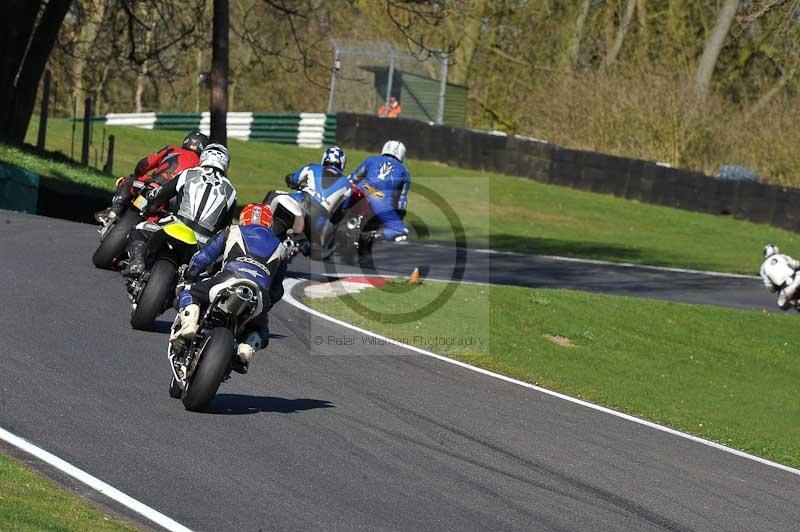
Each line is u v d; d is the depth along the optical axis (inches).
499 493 1032.8
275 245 1162.6
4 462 898.1
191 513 868.6
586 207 4618.6
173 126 5989.2
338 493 964.6
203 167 1443.2
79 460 952.9
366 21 6446.9
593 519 995.9
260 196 4222.4
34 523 746.8
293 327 1679.4
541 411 1424.7
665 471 1213.7
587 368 1834.4
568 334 2055.9
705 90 5497.1
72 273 1771.7
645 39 6294.3
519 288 2363.4
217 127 3363.7
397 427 1217.4
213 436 1074.1
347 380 1409.9
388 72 6181.1
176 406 1159.6
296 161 5201.8
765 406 1809.8
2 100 3764.8
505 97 7017.7
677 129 5378.9
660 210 4724.4
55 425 1035.9
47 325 1418.6
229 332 1130.7
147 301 1435.8
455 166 5201.8
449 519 937.5
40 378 1181.7
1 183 2610.7
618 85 5575.8
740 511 1097.4
